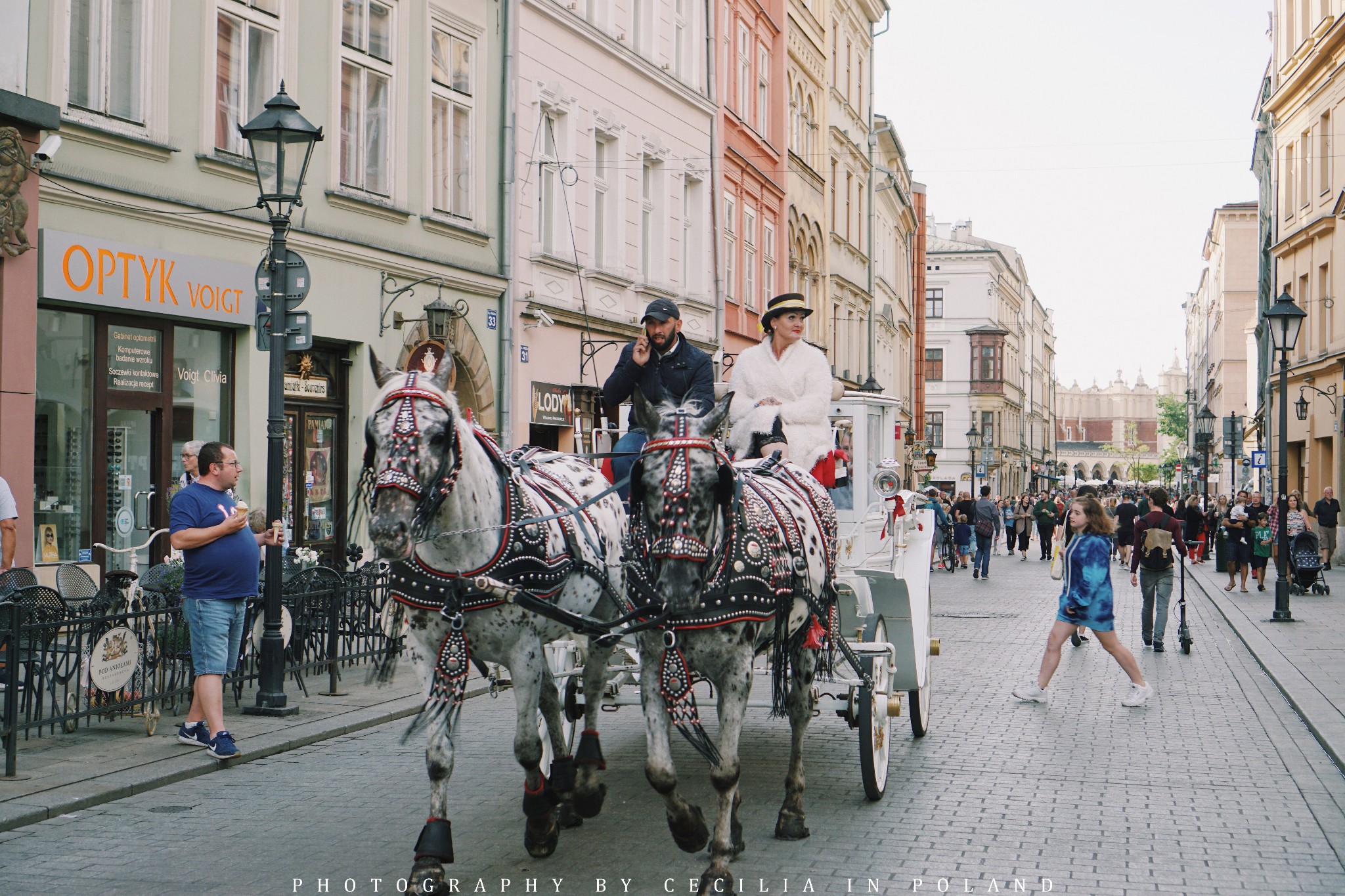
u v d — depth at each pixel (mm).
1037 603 23156
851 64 45938
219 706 8711
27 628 8266
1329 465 36250
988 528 30125
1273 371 42062
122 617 9117
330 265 16391
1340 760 8875
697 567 5480
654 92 25891
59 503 12844
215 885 6051
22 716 9164
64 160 12586
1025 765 8922
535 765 6293
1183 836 7039
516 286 20578
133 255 13258
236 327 15031
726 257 30516
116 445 13586
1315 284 36656
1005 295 101438
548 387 21719
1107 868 6410
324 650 11531
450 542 5859
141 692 9742
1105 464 156625
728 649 5910
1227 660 15312
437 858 5730
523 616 6109
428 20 18469
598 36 23156
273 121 10523
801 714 6859
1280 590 19578
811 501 7086
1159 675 13867
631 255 24922
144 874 6211
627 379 8117
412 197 18156
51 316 12766
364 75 17203
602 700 7449
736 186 31266
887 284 53969
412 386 5516
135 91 13570
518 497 6270
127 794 7828
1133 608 22688
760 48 33531
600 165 24125
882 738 7930
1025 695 11867
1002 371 92875
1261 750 9562
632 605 6969
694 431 5637
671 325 7973
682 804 5965
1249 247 79500
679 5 27781
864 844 6777
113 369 13484
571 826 7105
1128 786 8281
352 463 17047
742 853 6574
